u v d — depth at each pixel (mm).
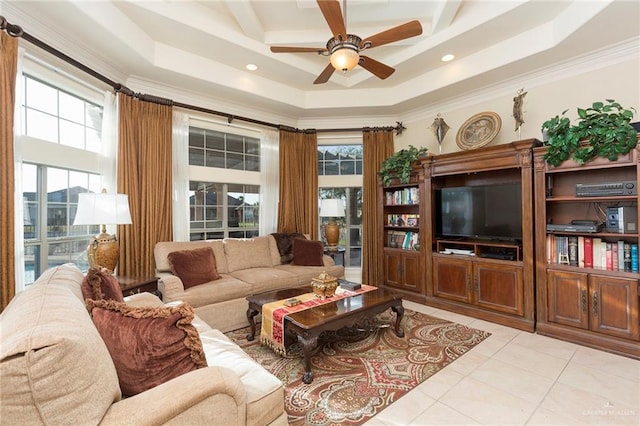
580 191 2787
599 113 2629
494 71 3395
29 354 787
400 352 2613
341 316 2379
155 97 3568
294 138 4934
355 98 4539
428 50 3424
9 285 2133
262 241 4277
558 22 2836
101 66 3125
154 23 2947
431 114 4516
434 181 4035
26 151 2455
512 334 2984
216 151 4371
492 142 3809
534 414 1812
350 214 5215
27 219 2520
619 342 2537
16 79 2236
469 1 2971
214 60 3672
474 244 3533
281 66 3824
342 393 2035
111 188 3186
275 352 2629
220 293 3074
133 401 991
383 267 4559
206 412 1058
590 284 2691
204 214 4266
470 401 1940
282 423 1367
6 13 2248
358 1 2879
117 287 1930
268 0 2869
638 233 2486
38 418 801
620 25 2576
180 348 1186
